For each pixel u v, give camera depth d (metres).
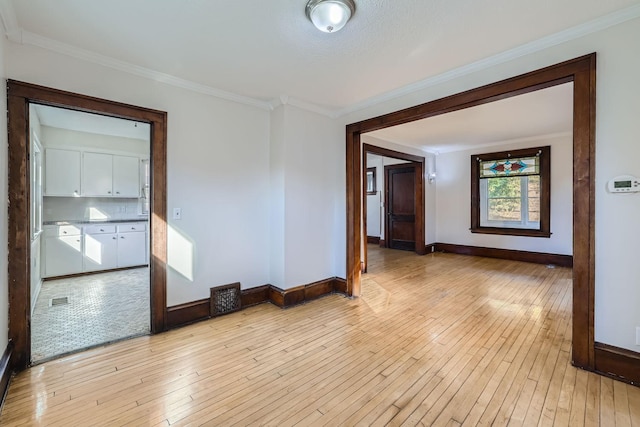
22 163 2.12
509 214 6.08
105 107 2.47
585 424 1.59
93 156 5.02
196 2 1.78
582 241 2.08
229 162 3.26
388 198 7.62
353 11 1.85
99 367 2.16
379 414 1.68
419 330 2.79
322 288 3.81
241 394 1.86
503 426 1.58
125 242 5.14
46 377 2.03
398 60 2.51
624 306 1.96
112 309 3.32
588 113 2.04
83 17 1.93
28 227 2.16
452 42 2.24
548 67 2.21
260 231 3.54
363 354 2.35
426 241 6.75
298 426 1.59
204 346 2.49
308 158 3.63
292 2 1.79
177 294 2.90
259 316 3.15
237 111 3.31
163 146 2.79
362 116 3.58
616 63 1.94
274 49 2.33
